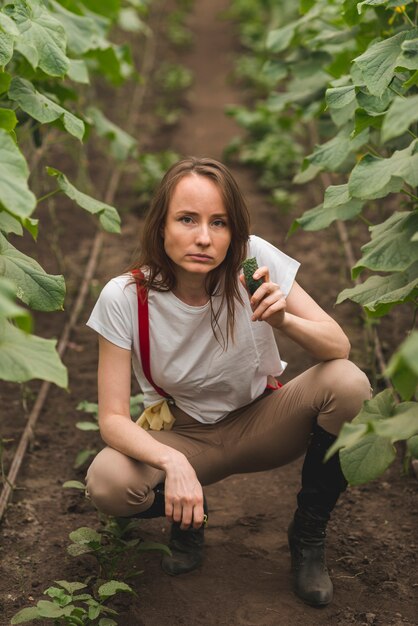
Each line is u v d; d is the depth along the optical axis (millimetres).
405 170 2115
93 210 2797
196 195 2422
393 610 2633
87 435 3760
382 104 2557
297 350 4480
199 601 2678
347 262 5145
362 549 2955
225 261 2537
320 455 2600
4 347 1933
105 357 2572
